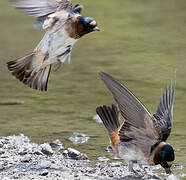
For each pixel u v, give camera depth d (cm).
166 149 1212
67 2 1141
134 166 1311
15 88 1897
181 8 2850
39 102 1767
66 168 1273
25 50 2245
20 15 2725
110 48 2306
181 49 2269
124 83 1919
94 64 2117
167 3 2941
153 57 2183
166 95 1295
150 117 1163
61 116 1639
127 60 2155
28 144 1414
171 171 1274
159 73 2012
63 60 1160
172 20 2656
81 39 2436
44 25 1117
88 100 1786
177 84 1911
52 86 1919
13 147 1391
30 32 2483
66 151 1362
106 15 2741
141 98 1792
